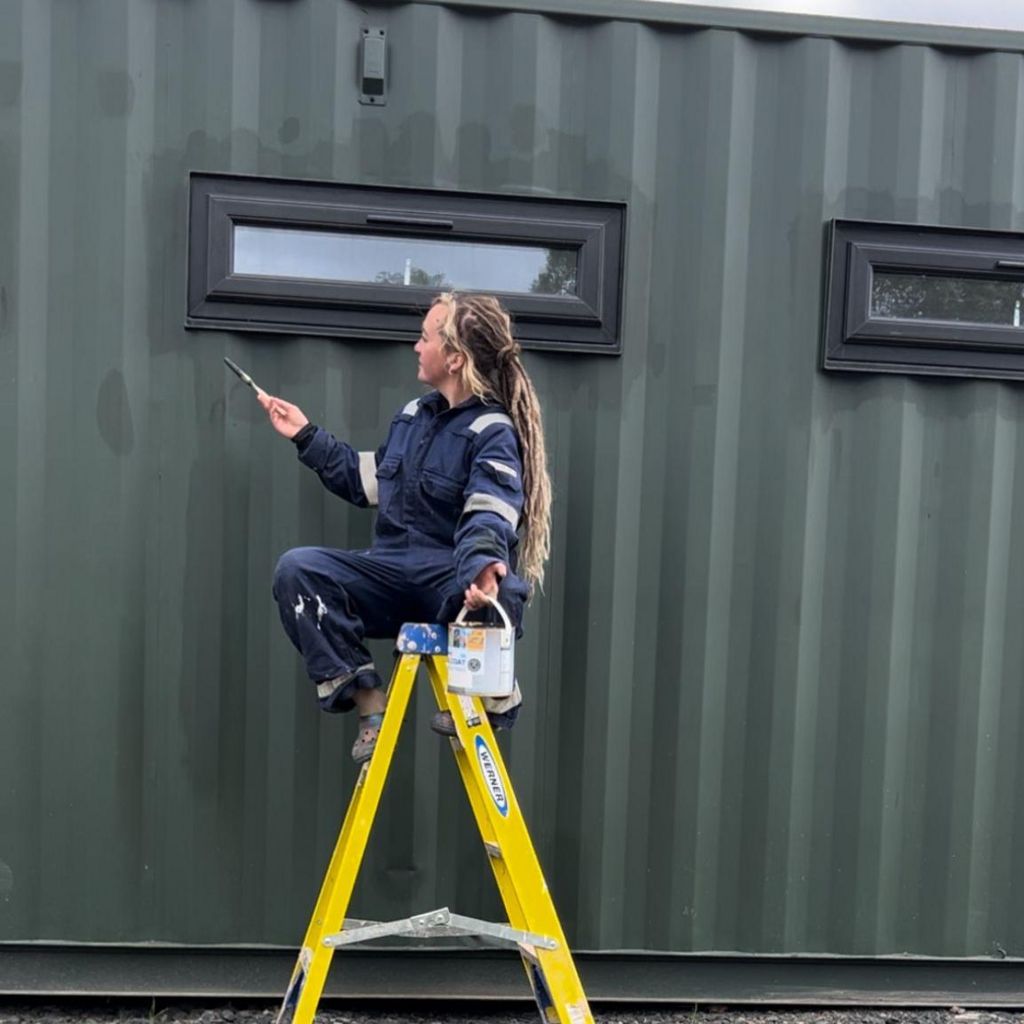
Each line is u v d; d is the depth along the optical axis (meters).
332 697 2.38
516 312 2.89
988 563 3.08
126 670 2.87
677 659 3.00
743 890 3.04
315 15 2.81
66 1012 2.88
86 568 2.85
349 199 2.84
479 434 2.31
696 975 3.05
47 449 2.82
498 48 2.87
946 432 3.06
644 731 3.00
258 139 2.83
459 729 2.33
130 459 2.85
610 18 2.89
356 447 2.90
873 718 3.05
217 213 2.80
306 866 2.93
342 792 2.93
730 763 3.03
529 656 2.96
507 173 2.89
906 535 3.05
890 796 3.06
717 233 2.95
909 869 3.08
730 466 2.99
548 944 2.37
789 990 3.07
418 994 2.96
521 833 2.37
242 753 2.91
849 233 2.96
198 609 2.88
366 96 2.84
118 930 2.89
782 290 2.98
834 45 2.95
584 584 2.97
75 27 2.77
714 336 2.96
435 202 2.87
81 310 2.81
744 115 2.95
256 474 2.88
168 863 2.90
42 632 2.84
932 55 2.97
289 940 2.93
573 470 2.96
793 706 3.02
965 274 3.01
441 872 2.96
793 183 2.96
